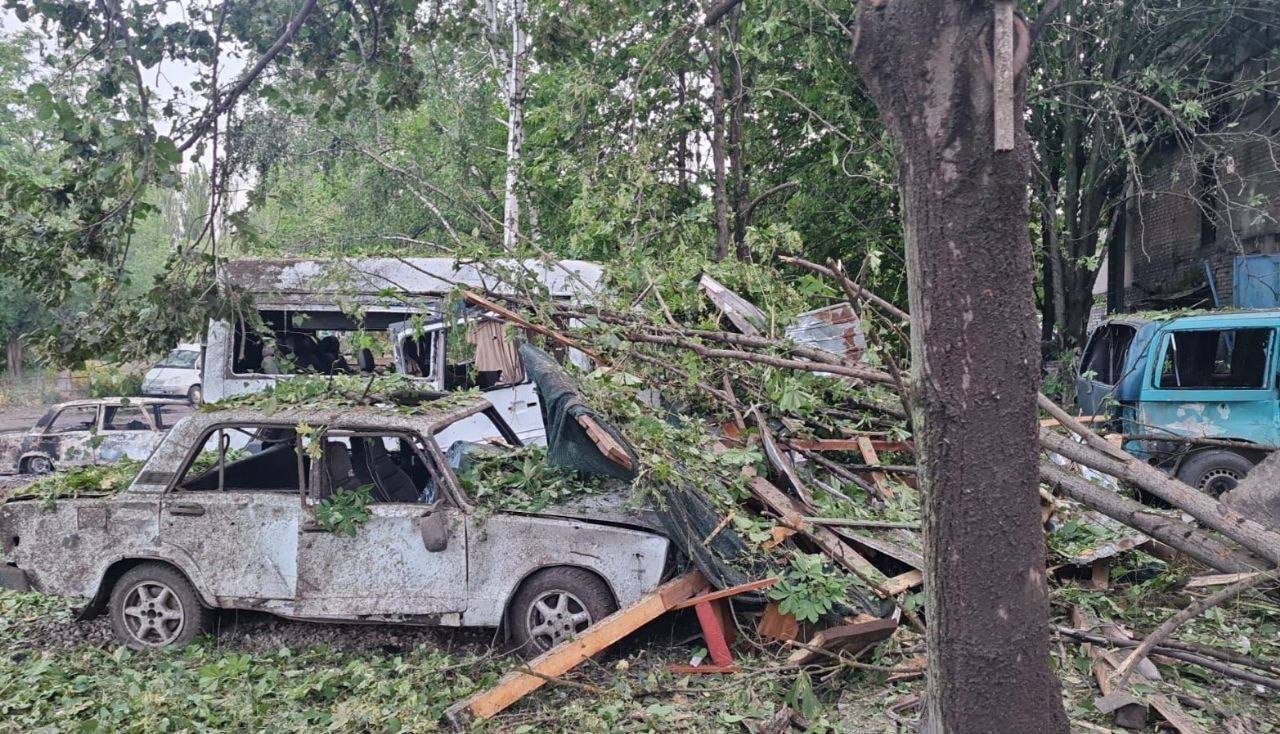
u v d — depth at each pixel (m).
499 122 17.17
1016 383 2.75
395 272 9.58
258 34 5.48
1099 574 5.99
